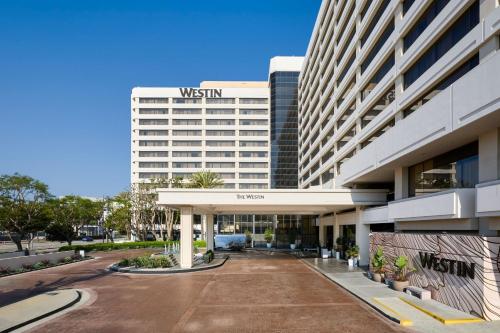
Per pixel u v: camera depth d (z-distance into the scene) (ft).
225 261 113.29
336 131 132.46
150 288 66.95
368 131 93.91
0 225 134.82
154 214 222.89
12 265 90.33
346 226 125.49
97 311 49.67
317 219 174.91
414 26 71.26
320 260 113.50
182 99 311.06
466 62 54.03
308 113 205.46
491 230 47.83
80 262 116.37
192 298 57.57
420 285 56.65
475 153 57.16
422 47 65.67
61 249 150.92
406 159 72.54
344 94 124.06
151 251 163.43
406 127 67.46
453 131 51.93
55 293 59.88
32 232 144.56
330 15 148.97
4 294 63.05
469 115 47.96
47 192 140.87
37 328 41.96
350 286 64.75
